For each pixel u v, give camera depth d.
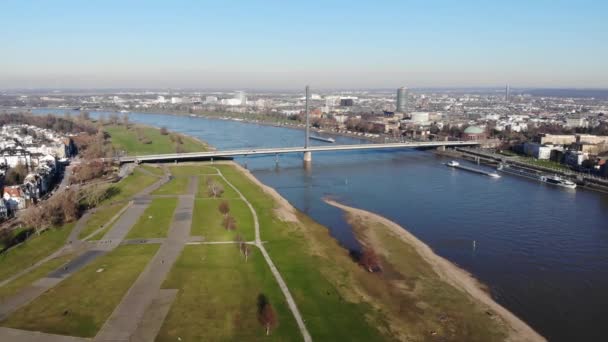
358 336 177.00
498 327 190.75
